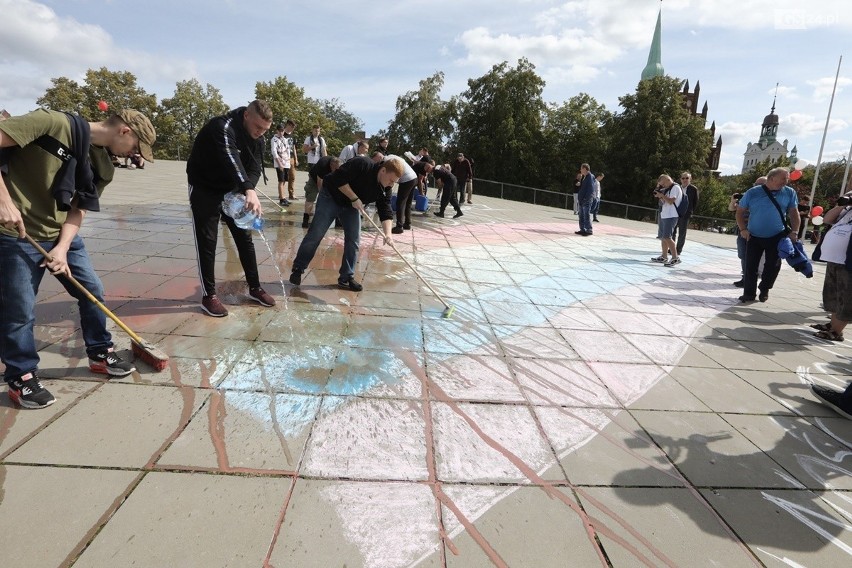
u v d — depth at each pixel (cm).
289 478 200
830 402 311
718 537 192
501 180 3719
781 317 535
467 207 1405
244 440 221
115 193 974
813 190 2561
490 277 582
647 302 542
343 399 265
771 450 260
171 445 212
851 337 480
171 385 261
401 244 736
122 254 514
